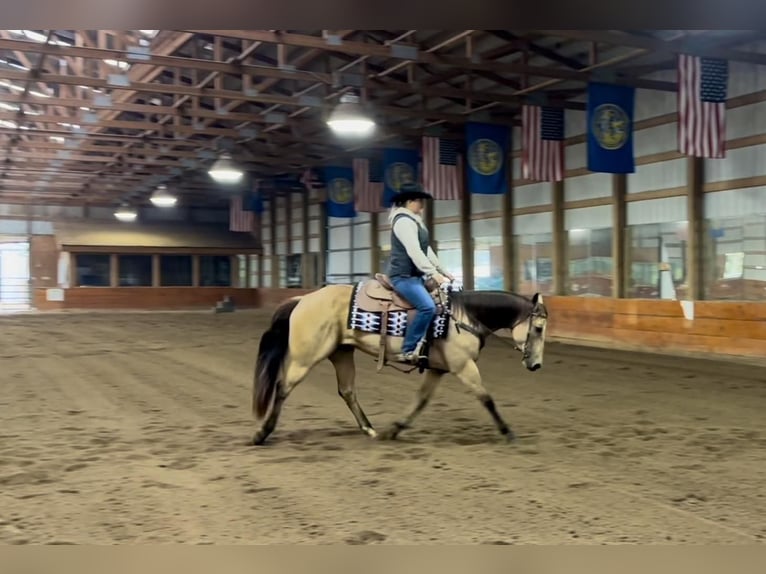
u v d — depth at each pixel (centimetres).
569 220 1709
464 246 2056
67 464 573
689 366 1177
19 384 1027
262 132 1917
